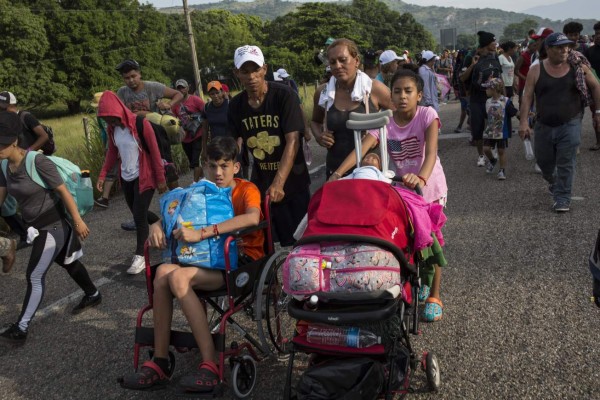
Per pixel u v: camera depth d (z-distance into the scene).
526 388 3.39
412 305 3.61
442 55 27.64
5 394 3.89
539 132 6.52
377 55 9.78
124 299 5.34
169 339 3.50
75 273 4.98
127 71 7.80
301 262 2.94
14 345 4.58
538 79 6.37
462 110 12.66
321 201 3.21
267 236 4.01
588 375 3.45
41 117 58.00
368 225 3.00
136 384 3.32
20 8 49.88
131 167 5.87
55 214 4.64
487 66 8.61
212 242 3.59
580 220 6.13
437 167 4.27
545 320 4.14
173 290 3.44
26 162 4.46
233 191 3.89
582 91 6.12
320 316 2.88
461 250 5.65
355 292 2.87
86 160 10.40
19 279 6.08
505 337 3.98
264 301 3.97
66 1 55.44
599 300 2.97
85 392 3.84
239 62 4.28
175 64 70.75
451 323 4.25
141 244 5.94
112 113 5.68
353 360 2.89
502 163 8.15
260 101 4.49
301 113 4.48
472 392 3.41
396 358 3.09
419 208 3.33
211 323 4.43
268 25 109.44
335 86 4.74
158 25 63.03
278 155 4.59
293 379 3.73
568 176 6.36
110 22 56.09
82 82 55.50
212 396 3.28
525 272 4.98
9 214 6.71
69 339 4.62
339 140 4.73
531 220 6.30
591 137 10.54
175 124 7.77
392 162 4.27
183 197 3.73
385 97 4.72
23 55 50.34
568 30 9.59
